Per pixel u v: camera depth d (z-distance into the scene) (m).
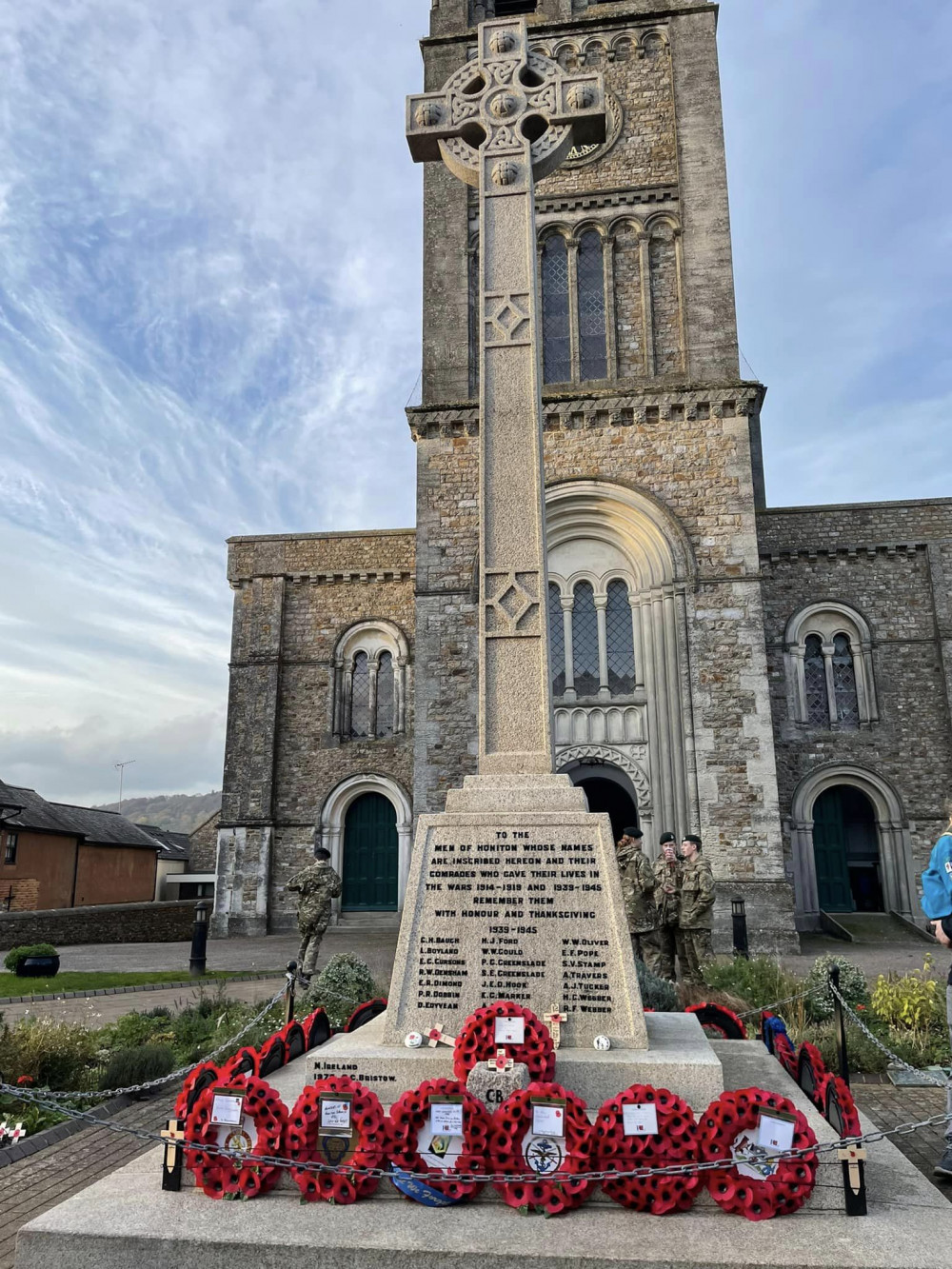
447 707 18.84
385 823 24.53
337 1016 8.87
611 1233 3.74
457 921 5.21
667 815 17.89
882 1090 7.21
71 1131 6.20
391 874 24.17
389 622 25.47
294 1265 3.62
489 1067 4.41
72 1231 3.77
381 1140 4.16
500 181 7.05
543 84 7.27
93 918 20.80
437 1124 4.17
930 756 22.08
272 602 25.94
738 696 17.91
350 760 24.70
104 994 12.38
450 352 20.95
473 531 19.55
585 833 5.25
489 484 6.46
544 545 6.30
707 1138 4.03
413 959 5.18
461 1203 4.06
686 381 20.16
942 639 22.50
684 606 18.48
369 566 25.91
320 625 25.86
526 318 6.73
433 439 20.17
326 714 25.16
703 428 19.34
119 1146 5.89
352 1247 3.61
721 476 19.05
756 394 19.30
